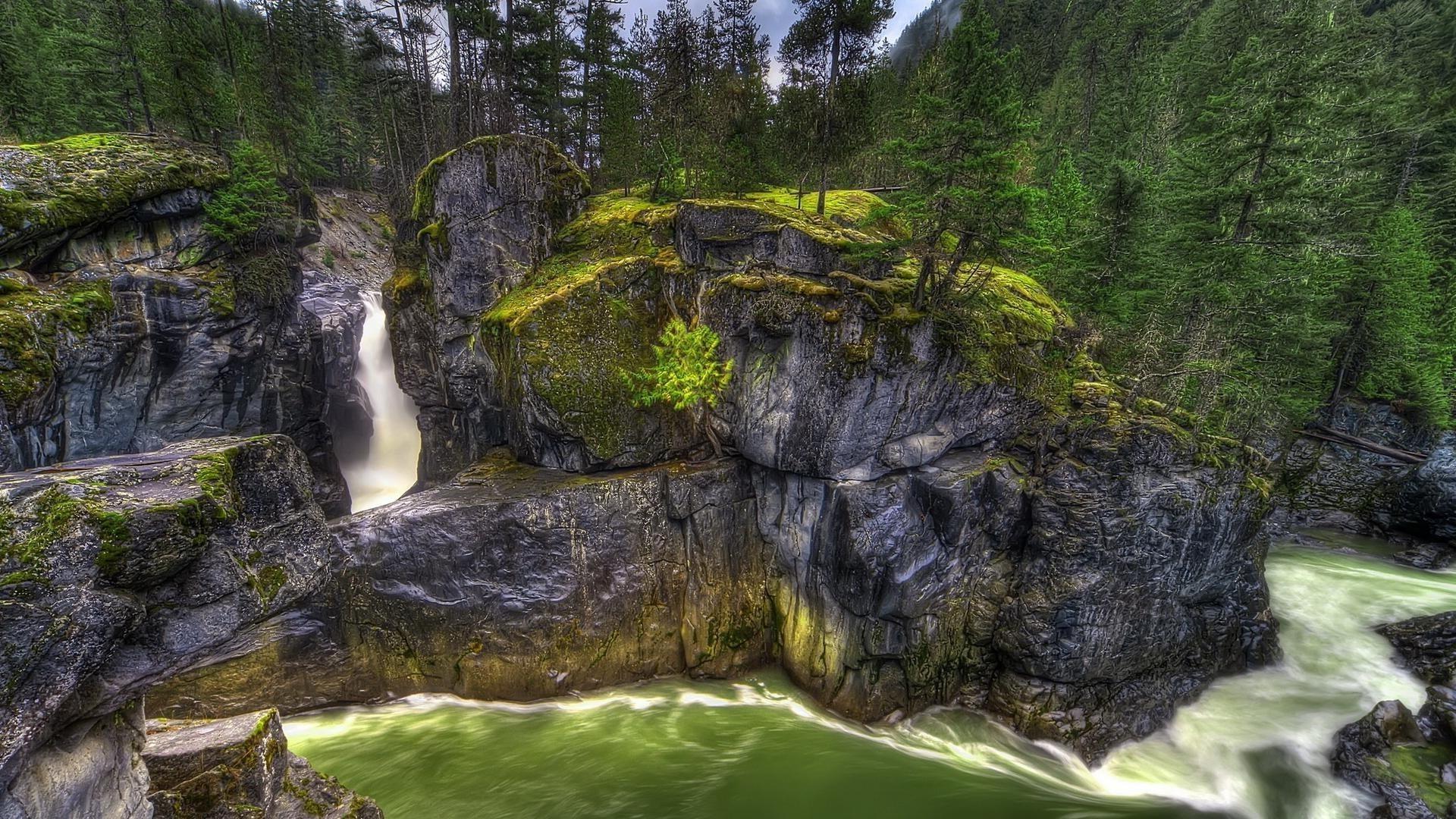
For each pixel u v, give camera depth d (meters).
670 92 30.56
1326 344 28.08
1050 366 20.00
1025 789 16.19
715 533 20.67
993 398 19.02
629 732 18.09
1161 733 17.80
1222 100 21.66
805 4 21.73
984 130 15.69
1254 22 32.44
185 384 25.28
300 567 7.83
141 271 23.69
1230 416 20.94
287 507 7.76
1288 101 19.91
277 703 17.84
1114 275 23.67
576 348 20.75
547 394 20.19
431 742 17.38
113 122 32.72
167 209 24.69
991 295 20.56
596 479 20.22
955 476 18.27
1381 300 29.09
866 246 18.52
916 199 16.86
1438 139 33.00
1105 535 17.22
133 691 6.48
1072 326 21.75
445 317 25.77
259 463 7.47
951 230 16.89
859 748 17.61
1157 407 18.91
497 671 18.84
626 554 19.86
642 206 25.44
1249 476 18.47
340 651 18.36
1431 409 30.08
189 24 33.22
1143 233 23.44
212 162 27.33
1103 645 17.55
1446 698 17.05
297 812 9.10
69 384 21.12
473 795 15.66
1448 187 32.28
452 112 33.62
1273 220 21.02
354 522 18.45
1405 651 20.31
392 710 18.56
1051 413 18.98
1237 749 17.06
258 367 28.14
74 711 5.86
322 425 32.09
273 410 29.16
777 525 20.58
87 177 22.25
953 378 18.41
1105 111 39.34
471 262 24.70
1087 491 17.47
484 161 24.39
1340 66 20.48
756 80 27.52
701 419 21.06
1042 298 22.70
